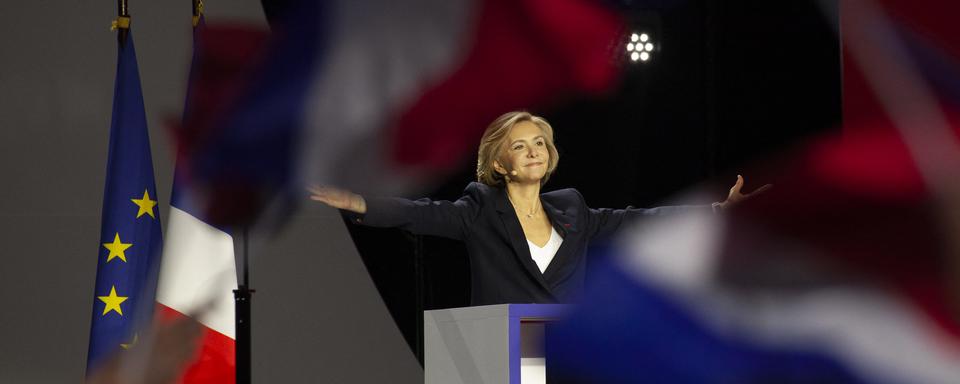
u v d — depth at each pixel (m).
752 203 16.78
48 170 15.13
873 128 15.34
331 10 16.39
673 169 18.00
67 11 15.37
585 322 7.68
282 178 15.98
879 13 15.16
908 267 14.98
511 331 7.28
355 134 16.42
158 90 15.56
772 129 17.06
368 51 16.55
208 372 13.64
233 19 15.88
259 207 15.83
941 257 14.76
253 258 15.84
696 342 8.37
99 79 15.45
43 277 15.01
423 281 16.80
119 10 13.89
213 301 13.80
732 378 8.76
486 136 10.46
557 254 9.95
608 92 17.78
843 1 15.53
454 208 10.11
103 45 15.49
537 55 17.42
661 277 16.25
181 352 13.59
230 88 15.70
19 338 14.84
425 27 16.88
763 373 10.31
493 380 7.48
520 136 10.24
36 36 15.23
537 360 7.90
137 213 13.59
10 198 14.95
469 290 16.98
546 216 10.37
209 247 13.90
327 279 16.30
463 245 17.02
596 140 17.73
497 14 17.23
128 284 13.41
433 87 16.88
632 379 7.85
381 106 16.58
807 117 16.56
